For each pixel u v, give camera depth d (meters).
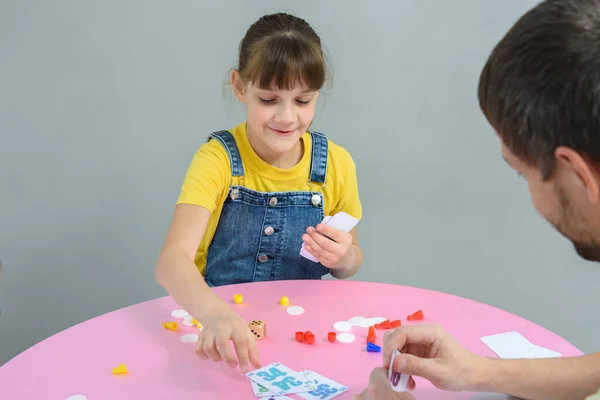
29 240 1.87
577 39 0.55
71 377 0.85
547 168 0.60
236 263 1.43
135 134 1.88
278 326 1.04
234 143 1.40
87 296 1.94
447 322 1.08
